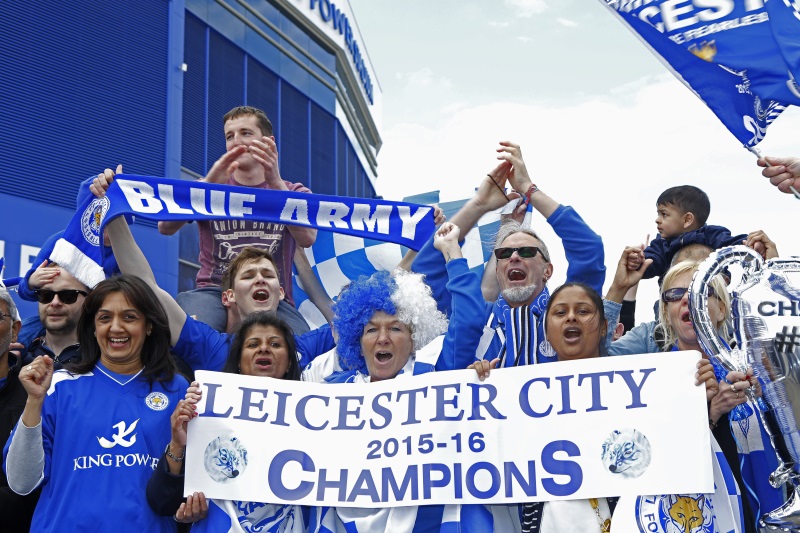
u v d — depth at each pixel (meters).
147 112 17.50
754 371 3.90
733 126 4.68
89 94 16.56
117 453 4.13
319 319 6.44
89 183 5.48
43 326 5.53
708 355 4.06
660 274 5.71
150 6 17.98
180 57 18.41
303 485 4.26
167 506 4.11
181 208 5.41
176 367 4.57
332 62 25.28
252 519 4.21
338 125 25.36
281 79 22.44
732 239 5.41
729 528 3.93
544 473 4.11
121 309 4.34
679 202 5.71
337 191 25.06
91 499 4.03
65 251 5.30
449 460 4.22
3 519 4.22
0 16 15.34
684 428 4.00
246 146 5.87
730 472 4.04
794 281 3.90
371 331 4.62
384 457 4.29
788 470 3.88
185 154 18.42
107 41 17.05
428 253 5.38
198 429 4.26
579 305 4.36
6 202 14.95
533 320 4.98
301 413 4.37
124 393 4.29
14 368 4.71
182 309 5.27
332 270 6.49
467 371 4.32
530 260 5.03
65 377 4.33
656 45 4.84
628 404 4.10
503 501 4.12
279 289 5.41
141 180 5.39
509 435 4.20
